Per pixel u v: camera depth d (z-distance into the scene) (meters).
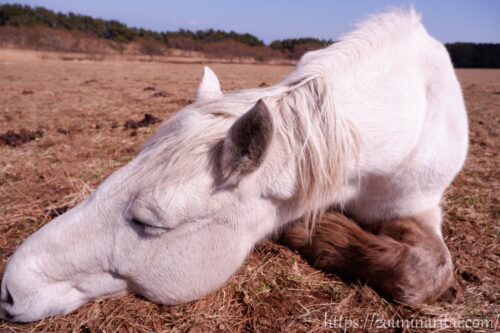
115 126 2.59
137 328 0.89
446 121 1.11
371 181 1.03
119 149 2.05
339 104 0.92
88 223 0.82
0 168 1.76
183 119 0.80
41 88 4.78
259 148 0.73
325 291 1.04
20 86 4.93
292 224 1.16
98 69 8.95
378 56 1.02
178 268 0.84
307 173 0.84
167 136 0.79
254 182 0.82
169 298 0.90
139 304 0.94
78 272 0.86
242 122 0.71
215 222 0.82
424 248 1.00
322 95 0.85
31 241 0.86
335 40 1.12
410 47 1.10
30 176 1.67
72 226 0.83
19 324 0.88
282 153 0.83
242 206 0.83
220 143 0.77
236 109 0.80
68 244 0.83
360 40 1.02
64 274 0.86
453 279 1.04
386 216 1.13
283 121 0.83
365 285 1.03
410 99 1.01
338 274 1.09
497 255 1.20
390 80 1.00
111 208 0.81
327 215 1.11
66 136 2.33
